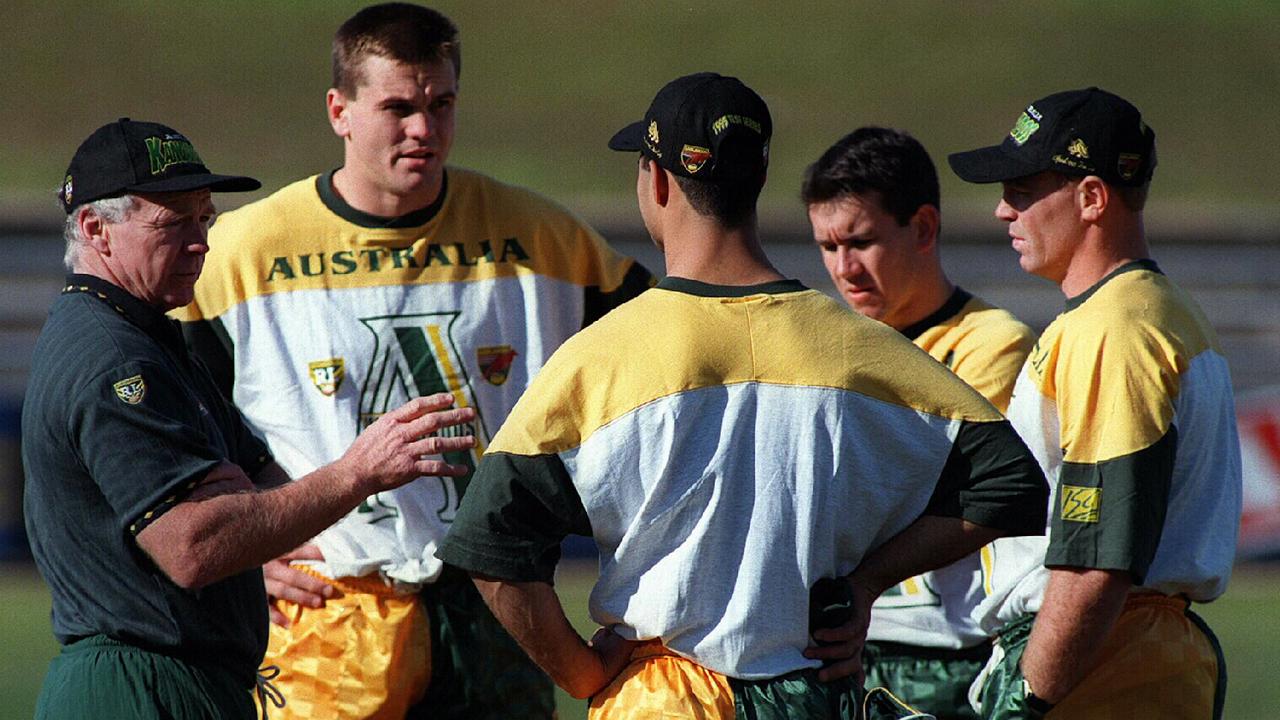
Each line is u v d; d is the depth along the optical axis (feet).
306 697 49.08
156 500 36.47
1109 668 39.70
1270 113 230.48
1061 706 40.16
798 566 33.83
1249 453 114.83
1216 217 153.38
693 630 33.88
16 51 232.12
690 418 33.45
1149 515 37.35
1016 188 42.16
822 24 253.85
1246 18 255.50
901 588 48.73
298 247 50.47
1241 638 96.89
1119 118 40.70
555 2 257.55
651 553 33.94
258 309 50.29
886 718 36.42
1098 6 259.60
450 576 50.21
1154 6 258.16
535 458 33.47
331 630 49.24
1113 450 37.58
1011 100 233.55
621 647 35.29
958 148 220.43
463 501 34.30
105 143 39.19
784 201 192.85
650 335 33.86
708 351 33.71
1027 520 34.65
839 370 34.06
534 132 219.41
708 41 248.11
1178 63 242.78
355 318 50.24
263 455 43.75
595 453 33.42
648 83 235.81
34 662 89.10
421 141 48.78
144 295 39.50
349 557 49.26
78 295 38.88
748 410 33.76
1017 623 42.06
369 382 50.24
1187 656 39.83
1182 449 39.04
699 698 33.88
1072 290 41.55
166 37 239.50
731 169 34.19
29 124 216.33
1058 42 249.75
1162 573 39.45
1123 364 38.06
